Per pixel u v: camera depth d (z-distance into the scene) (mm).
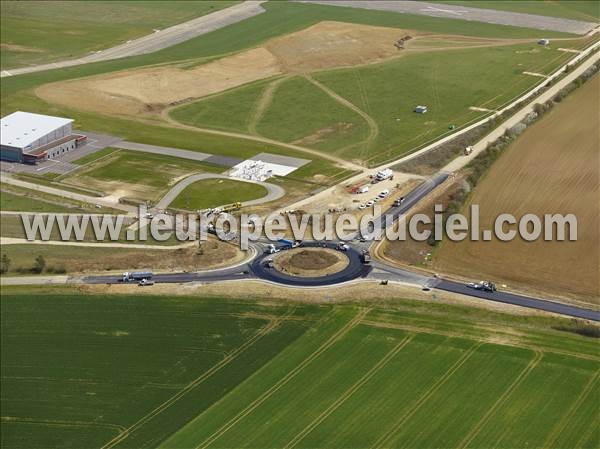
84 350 176375
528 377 161125
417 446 145500
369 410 154375
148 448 149000
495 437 146750
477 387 158875
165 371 168625
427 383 160625
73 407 160500
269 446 147125
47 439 153000
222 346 175250
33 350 177000
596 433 146750
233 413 155875
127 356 173750
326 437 148500
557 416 151000
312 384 162000
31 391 165250
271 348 173625
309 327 179875
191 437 150750
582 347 170000
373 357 168875
